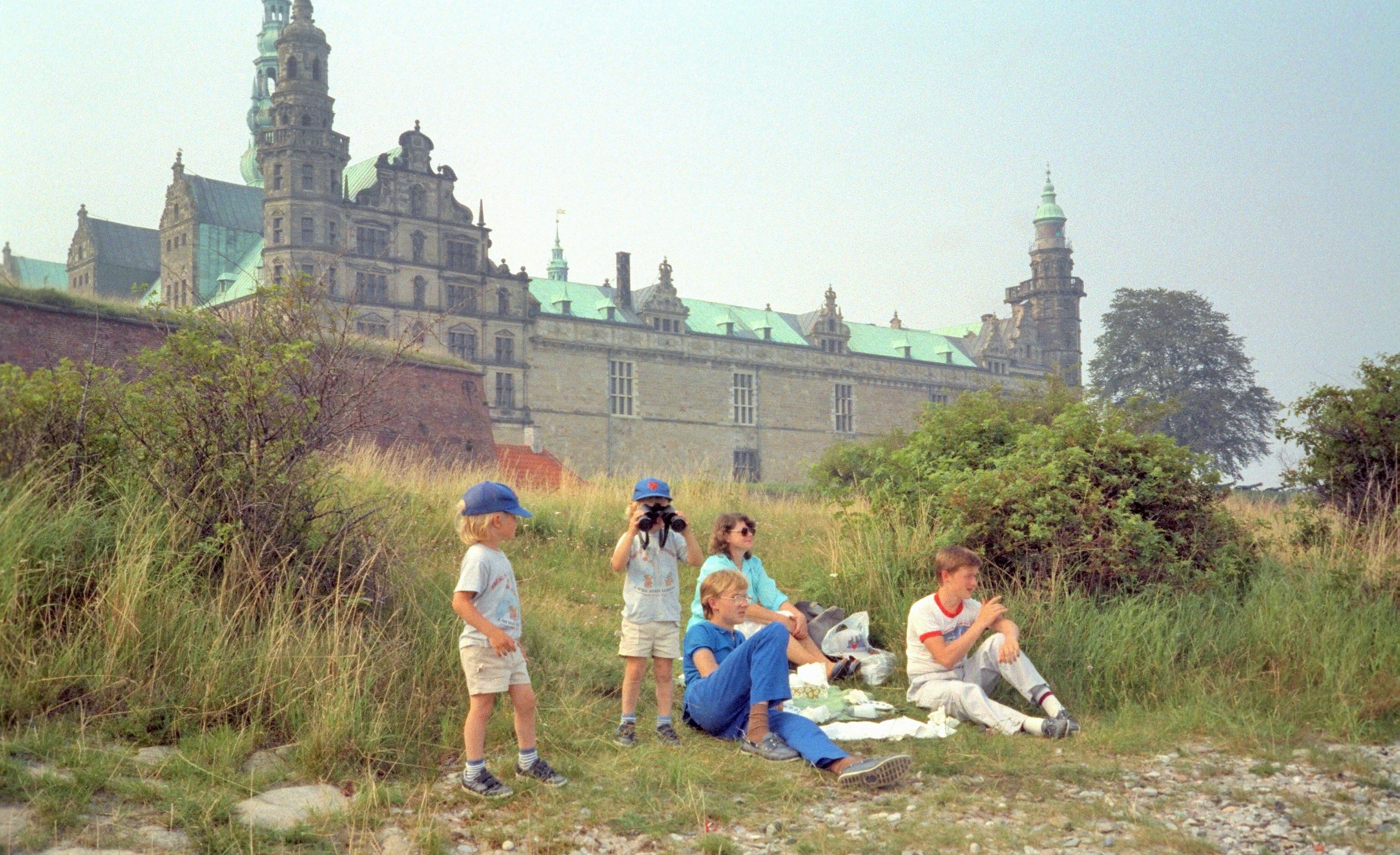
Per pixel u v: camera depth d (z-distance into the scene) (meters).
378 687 5.57
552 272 112.19
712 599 6.19
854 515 9.25
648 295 74.00
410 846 3.97
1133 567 8.04
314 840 3.98
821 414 81.25
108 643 5.17
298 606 6.16
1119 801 4.77
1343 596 7.82
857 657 7.33
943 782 5.09
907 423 86.81
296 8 57.03
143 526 5.93
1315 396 10.72
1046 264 104.81
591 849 4.08
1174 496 8.54
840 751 5.17
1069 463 8.56
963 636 6.42
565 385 65.62
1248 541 8.84
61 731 4.61
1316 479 10.62
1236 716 6.17
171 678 5.21
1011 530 8.24
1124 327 81.56
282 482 6.51
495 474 16.41
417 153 59.91
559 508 13.14
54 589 5.42
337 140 56.88
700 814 4.41
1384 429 10.11
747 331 79.81
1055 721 5.88
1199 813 4.64
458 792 4.65
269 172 55.88
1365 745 5.77
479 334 61.44
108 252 79.19
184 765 4.51
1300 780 5.14
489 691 4.62
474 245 61.75
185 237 67.19
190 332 6.81
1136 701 6.61
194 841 3.86
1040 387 19.02
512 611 4.83
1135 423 9.48
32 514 5.61
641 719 6.10
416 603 6.74
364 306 55.78
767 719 5.46
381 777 4.80
